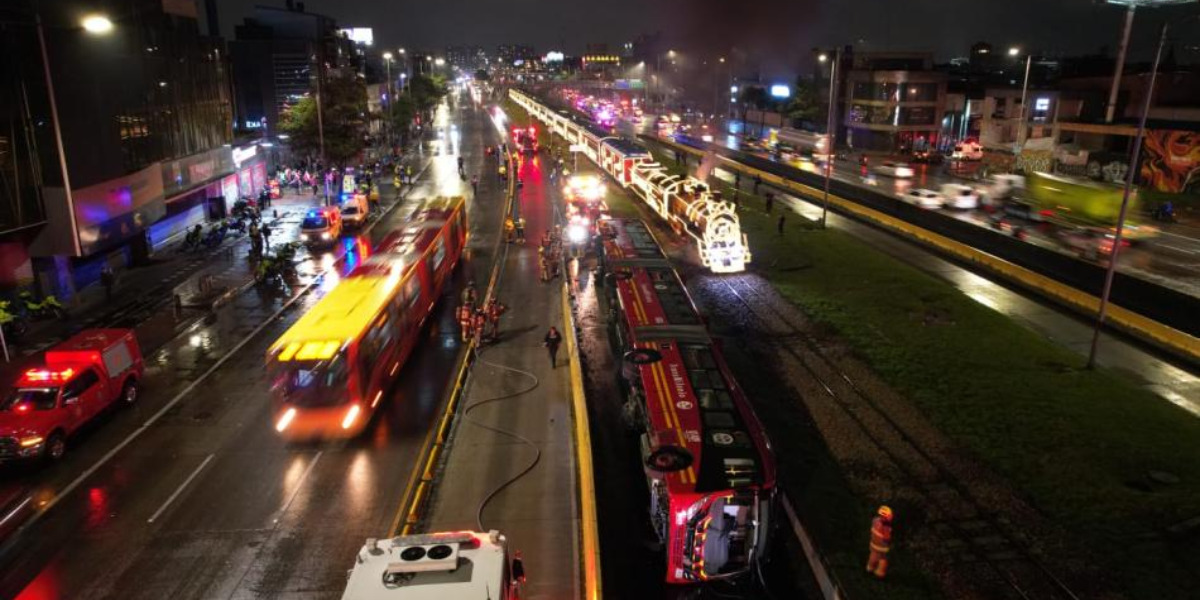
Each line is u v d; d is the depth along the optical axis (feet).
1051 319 113.70
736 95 508.53
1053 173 256.93
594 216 165.37
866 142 335.47
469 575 38.04
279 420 73.41
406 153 308.60
